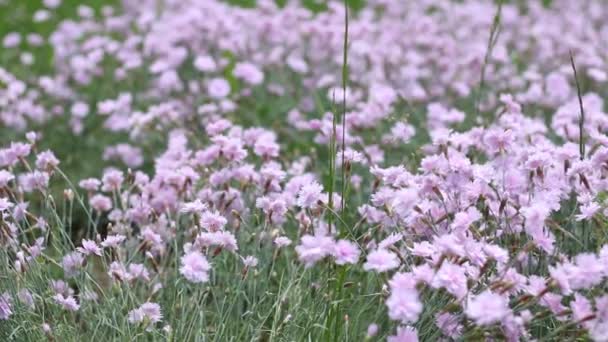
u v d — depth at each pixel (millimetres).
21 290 3754
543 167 3898
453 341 3492
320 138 5312
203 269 3285
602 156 3807
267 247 4062
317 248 3162
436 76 7445
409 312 2865
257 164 5117
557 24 8719
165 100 6965
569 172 3789
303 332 3584
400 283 3090
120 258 3838
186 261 3293
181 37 7203
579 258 3131
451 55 7660
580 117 4359
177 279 3795
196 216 3738
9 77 6625
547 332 3664
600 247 3629
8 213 4070
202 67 6402
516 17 8656
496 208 3828
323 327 3434
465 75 7133
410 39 7977
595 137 4137
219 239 3627
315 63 7422
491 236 3648
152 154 6445
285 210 3920
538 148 4078
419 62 7301
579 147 4297
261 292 4070
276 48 7453
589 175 3939
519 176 3955
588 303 3133
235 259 4105
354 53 7309
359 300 3766
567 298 3598
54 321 3703
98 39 7410
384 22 8406
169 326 3627
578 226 4141
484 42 7977
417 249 3307
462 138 4309
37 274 3873
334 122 3598
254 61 7340
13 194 4023
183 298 3811
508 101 4945
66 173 6406
